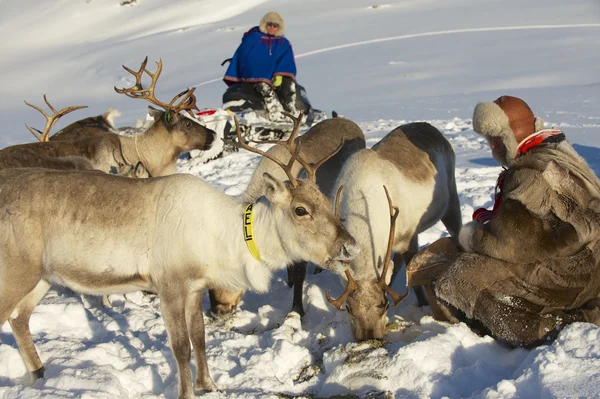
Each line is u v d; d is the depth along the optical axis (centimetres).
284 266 415
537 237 389
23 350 404
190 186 413
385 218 450
